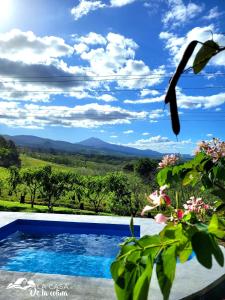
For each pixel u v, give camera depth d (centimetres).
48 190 2684
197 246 83
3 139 8800
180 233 91
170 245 91
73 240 1386
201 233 85
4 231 1363
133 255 92
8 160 6888
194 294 597
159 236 92
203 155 252
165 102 94
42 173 2689
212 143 264
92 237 1420
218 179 233
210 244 83
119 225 1409
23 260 1145
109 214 2509
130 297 88
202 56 99
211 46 99
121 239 1391
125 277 90
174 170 246
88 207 2889
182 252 90
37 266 1086
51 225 1452
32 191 2786
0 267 1070
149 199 136
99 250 1267
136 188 2542
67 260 1153
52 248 1276
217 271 713
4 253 1212
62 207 2778
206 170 244
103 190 2644
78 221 1439
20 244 1316
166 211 131
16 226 1468
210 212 184
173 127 93
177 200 132
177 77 93
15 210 2291
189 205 186
